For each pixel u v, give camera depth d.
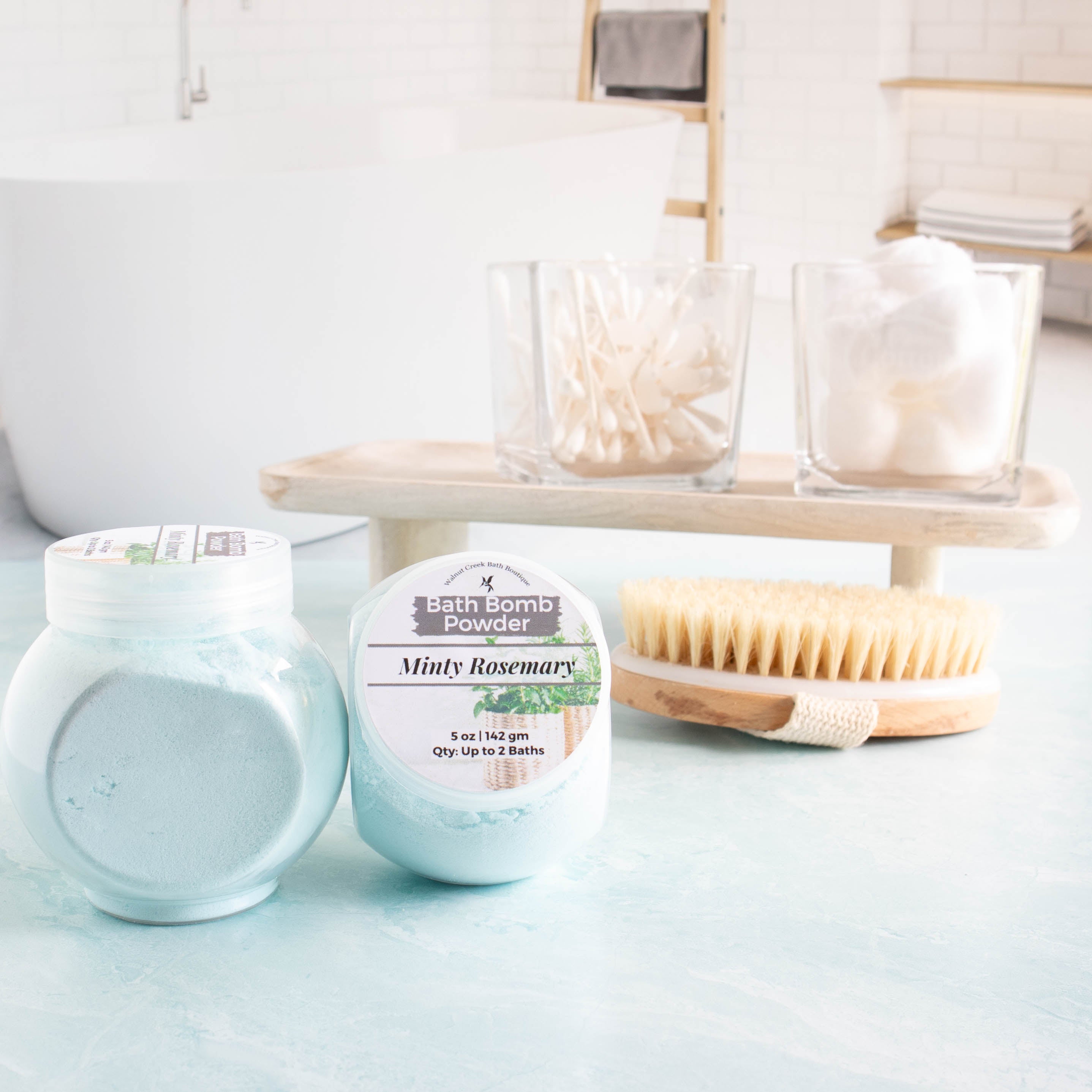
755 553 1.92
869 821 0.65
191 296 1.78
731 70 4.21
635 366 0.87
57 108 3.13
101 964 0.50
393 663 0.56
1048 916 0.54
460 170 1.96
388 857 0.57
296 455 1.94
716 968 0.50
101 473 1.90
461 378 2.09
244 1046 0.44
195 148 2.77
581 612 0.57
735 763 0.73
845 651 0.75
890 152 4.01
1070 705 0.82
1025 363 0.83
